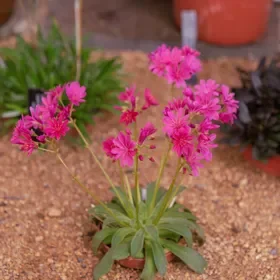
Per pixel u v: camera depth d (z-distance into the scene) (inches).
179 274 22.2
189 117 19.5
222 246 23.8
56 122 19.6
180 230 21.8
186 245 23.0
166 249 22.2
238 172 28.7
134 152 18.9
